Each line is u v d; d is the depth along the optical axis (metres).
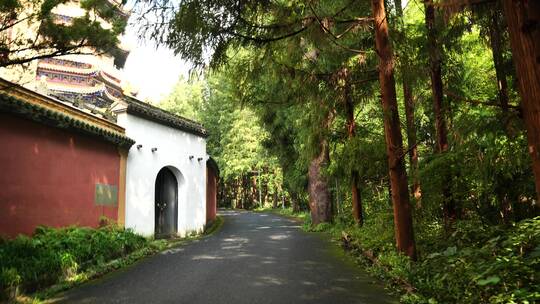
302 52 7.42
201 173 17.06
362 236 9.96
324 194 17.11
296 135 17.64
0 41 5.45
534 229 5.16
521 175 6.59
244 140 37.66
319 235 14.45
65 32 5.64
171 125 14.95
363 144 10.14
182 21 4.98
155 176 13.80
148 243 11.36
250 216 29.12
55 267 7.00
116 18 5.94
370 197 14.33
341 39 8.24
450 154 6.50
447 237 7.40
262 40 5.92
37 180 8.30
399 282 6.04
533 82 3.07
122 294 6.32
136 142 12.87
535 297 3.76
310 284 6.62
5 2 4.96
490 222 7.57
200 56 5.35
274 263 8.70
